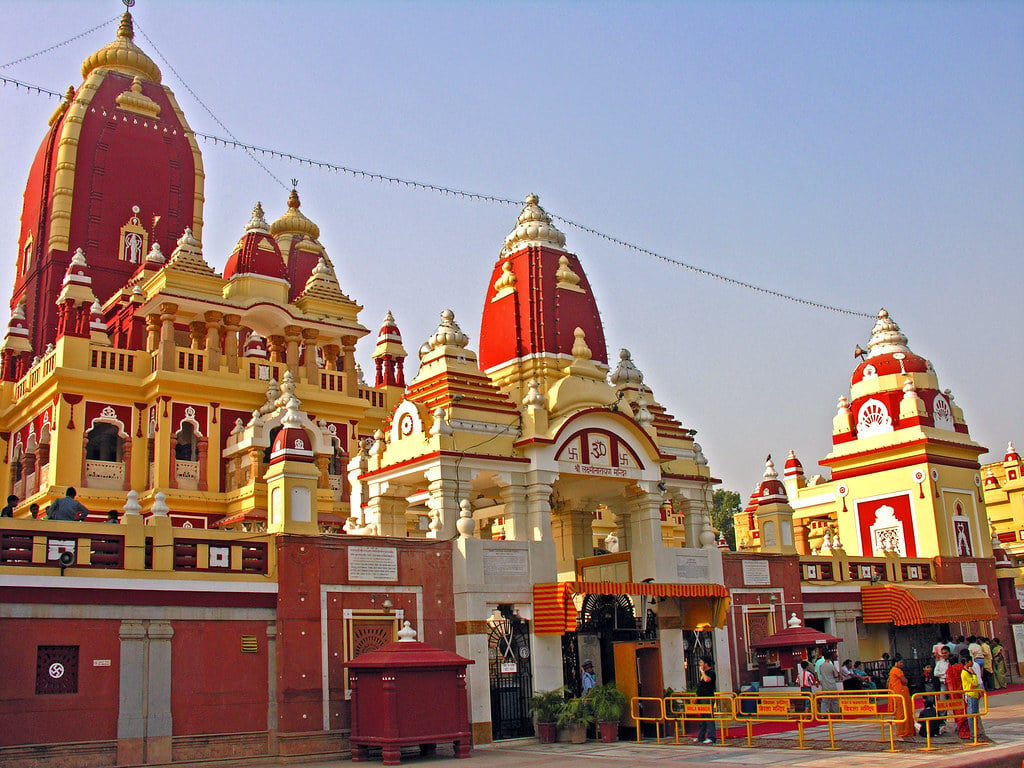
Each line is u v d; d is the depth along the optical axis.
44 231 42.56
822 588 30.39
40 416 33.81
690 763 17.53
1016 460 48.38
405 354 40.94
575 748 21.30
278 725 19.64
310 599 20.53
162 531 19.34
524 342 27.58
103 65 47.03
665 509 39.72
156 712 18.52
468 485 23.58
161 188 44.81
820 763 16.72
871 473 36.41
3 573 17.47
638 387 29.97
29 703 17.34
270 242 38.03
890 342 37.78
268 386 34.94
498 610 23.33
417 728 19.08
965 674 19.09
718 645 26.69
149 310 34.78
